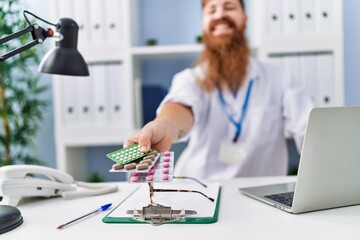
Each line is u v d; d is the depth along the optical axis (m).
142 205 0.57
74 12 1.56
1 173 0.62
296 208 0.52
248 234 0.44
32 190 0.64
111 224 0.50
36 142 1.91
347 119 0.50
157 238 0.43
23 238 0.45
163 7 1.84
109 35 1.56
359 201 0.57
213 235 0.44
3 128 1.73
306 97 1.28
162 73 1.87
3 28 1.58
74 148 1.73
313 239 0.42
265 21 1.49
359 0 1.72
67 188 0.70
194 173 1.27
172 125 0.80
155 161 0.54
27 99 1.76
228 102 1.29
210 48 1.34
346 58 1.75
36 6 1.87
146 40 1.85
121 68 1.58
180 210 0.51
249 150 1.24
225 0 1.30
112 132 1.58
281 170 1.32
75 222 0.51
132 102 1.58
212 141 1.29
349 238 0.42
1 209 0.52
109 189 0.71
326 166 0.51
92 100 1.59
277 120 1.29
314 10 1.47
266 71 1.34
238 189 0.72
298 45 1.48
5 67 1.62
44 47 1.73
